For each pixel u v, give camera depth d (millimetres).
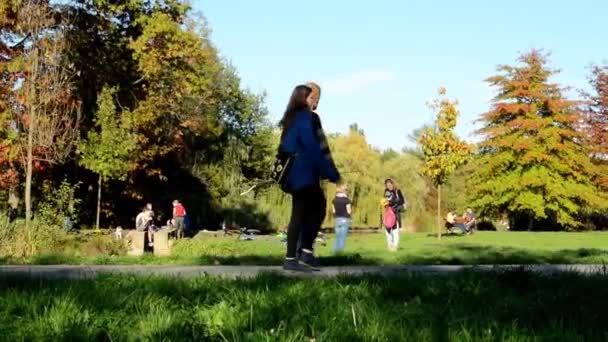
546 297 5898
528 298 5863
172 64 38438
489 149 57625
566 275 7527
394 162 47594
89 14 37656
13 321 4715
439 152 31969
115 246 18234
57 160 31688
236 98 57500
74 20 35094
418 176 47281
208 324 4660
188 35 38062
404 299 5828
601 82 57812
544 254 15383
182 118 43469
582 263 13133
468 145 32312
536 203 54438
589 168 55250
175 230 32312
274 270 8516
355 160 44438
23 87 29297
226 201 47469
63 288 5812
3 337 4254
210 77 52188
